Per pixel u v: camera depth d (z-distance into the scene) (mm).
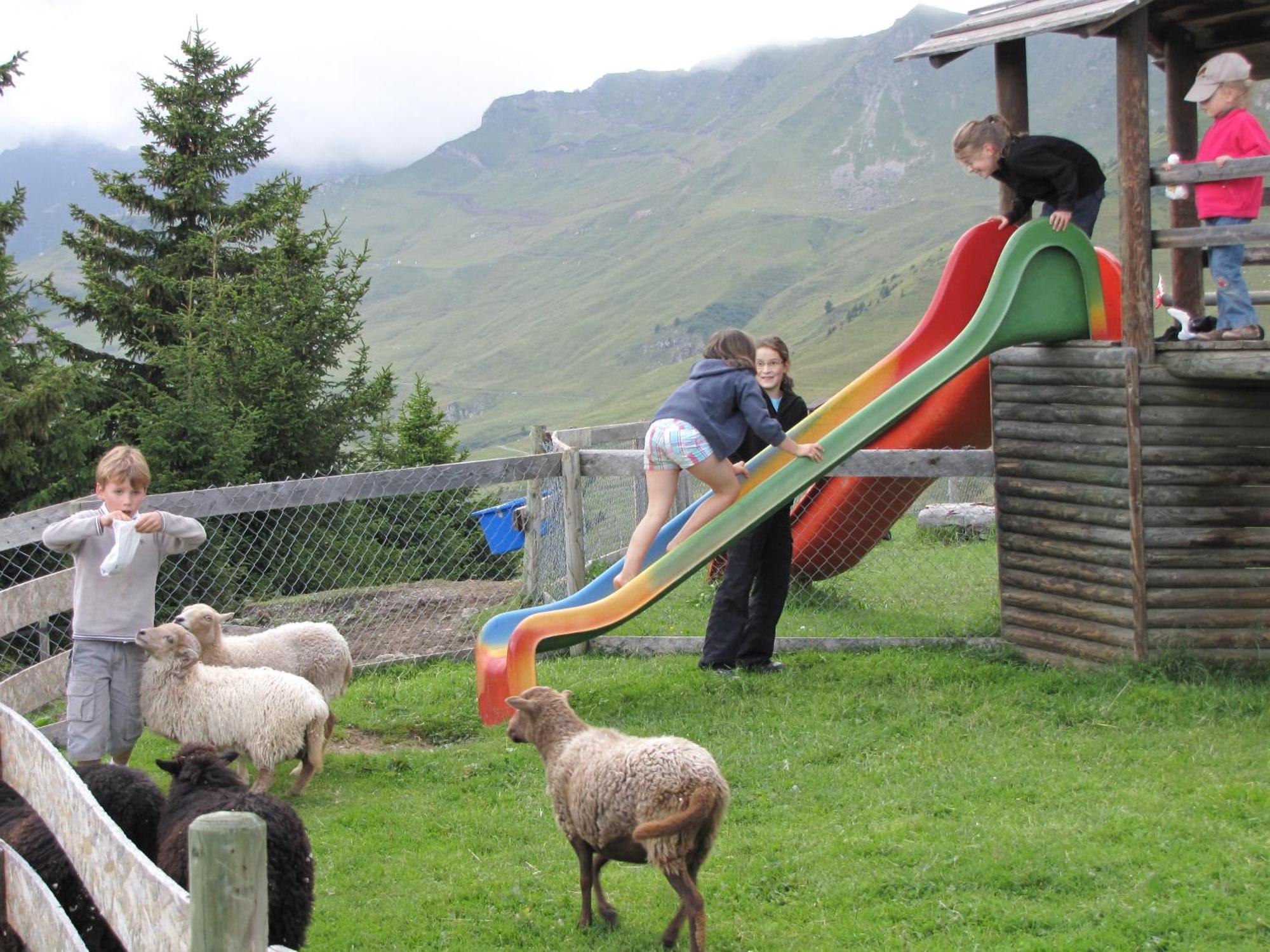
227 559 12297
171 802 4934
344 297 23906
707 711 8031
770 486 8422
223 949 2672
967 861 5531
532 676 7859
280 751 6504
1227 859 5406
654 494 8250
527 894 5570
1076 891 5234
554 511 11250
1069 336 8750
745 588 8781
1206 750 6836
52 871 4684
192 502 8648
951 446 11430
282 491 8953
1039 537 8883
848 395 9133
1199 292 10570
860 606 11078
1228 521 8195
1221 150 8328
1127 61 8273
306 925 4707
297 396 21656
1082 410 8516
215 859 2666
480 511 13695
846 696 8148
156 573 6695
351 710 8484
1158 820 5871
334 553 14844
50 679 7934
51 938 3928
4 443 16812
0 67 20828
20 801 5082
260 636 7605
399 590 12812
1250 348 7883
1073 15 8570
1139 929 4844
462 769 7297
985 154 9117
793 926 5105
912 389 8570
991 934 4902
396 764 7414
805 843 5867
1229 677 8023
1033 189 9141
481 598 12250
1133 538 8188
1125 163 8266
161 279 25188
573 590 10242
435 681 9055
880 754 7094
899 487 11133
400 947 5105
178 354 20359
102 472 6445
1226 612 8188
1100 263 10461
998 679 8445
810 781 6707
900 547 14109
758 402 8039
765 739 7422
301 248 23859
